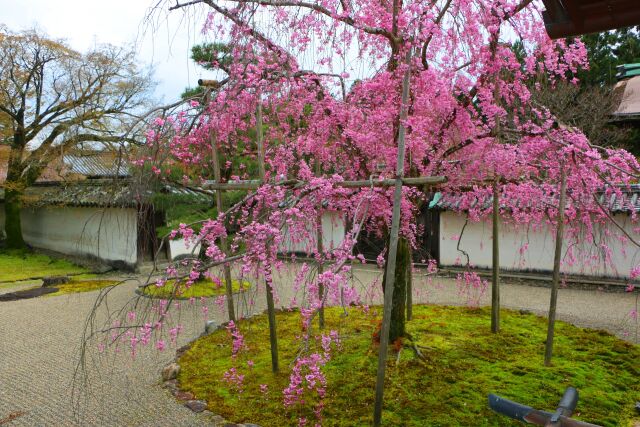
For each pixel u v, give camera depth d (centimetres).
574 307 917
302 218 434
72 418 490
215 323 779
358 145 543
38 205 1744
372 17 471
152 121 447
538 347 633
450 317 793
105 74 1488
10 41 1577
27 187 1816
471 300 972
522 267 1239
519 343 649
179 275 383
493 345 634
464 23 451
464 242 1325
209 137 597
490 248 1291
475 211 729
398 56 464
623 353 614
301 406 476
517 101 547
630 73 1498
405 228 569
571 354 606
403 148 415
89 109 1468
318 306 359
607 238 899
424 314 816
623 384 517
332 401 484
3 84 1612
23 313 974
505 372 543
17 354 709
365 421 441
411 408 461
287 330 733
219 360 625
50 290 1216
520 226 1168
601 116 1249
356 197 536
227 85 455
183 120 477
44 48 1597
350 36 452
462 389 495
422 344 621
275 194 425
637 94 1406
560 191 555
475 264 1312
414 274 1275
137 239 1427
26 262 1672
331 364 574
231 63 445
